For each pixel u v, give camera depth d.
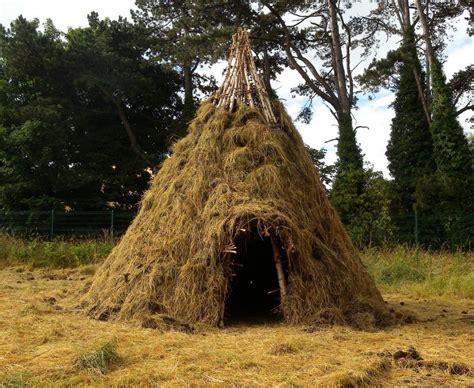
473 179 21.34
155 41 29.58
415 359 4.74
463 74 29.20
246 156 7.23
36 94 27.12
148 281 6.61
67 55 26.20
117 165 29.09
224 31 24.12
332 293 6.67
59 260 14.58
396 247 17.00
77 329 5.86
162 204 7.44
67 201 27.16
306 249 6.64
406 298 9.84
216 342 5.39
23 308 6.84
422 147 24.08
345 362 4.62
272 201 6.70
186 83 32.16
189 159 7.68
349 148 23.78
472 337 5.89
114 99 28.11
